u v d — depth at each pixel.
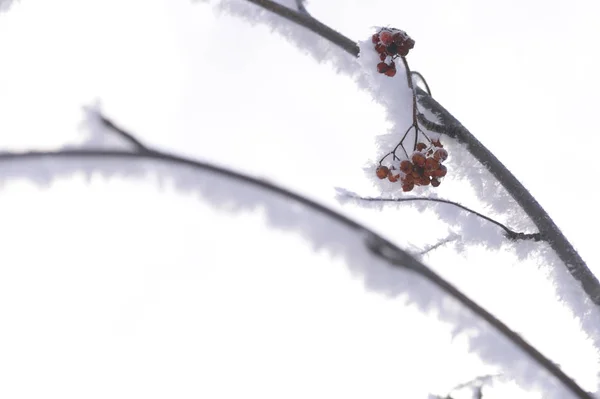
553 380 2.18
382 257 1.81
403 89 2.36
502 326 2.14
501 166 2.35
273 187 1.81
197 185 1.80
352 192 2.32
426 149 2.35
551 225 2.33
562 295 2.32
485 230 2.33
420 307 1.94
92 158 1.74
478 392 2.24
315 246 1.76
